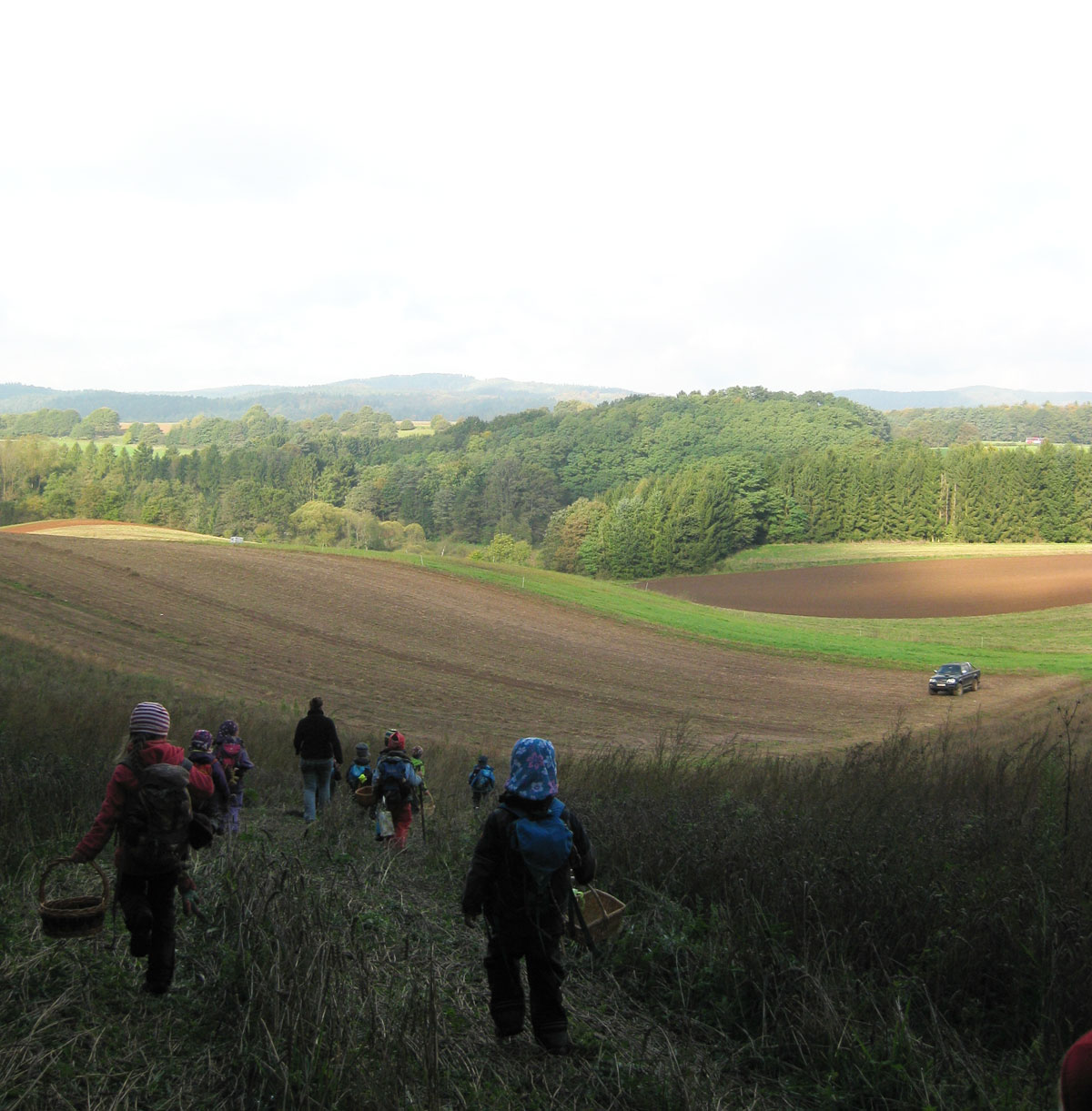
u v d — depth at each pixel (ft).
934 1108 11.66
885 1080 12.65
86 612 131.44
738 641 189.06
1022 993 14.99
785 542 432.25
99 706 58.08
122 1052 12.59
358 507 601.21
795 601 290.15
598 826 25.09
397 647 145.38
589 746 90.79
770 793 31.78
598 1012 15.39
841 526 430.61
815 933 16.76
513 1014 13.56
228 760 30.14
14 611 123.54
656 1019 15.20
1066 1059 6.80
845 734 107.14
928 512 417.69
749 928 17.07
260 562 193.16
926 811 25.91
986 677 165.27
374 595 180.96
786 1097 12.76
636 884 21.08
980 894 17.74
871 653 185.98
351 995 14.05
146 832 13.98
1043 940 15.28
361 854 26.63
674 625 198.49
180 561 182.29
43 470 602.85
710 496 403.34
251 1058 11.91
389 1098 11.29
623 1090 12.46
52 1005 13.23
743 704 130.21
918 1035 14.02
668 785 36.32
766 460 472.03
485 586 209.05
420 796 30.89
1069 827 23.07
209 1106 11.38
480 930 19.81
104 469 634.84
